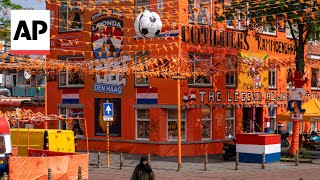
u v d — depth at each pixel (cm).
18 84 4866
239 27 3441
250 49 3519
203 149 3212
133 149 3244
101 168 2642
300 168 2638
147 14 2186
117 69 2858
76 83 3562
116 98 3328
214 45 3284
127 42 3241
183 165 2736
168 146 3130
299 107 2980
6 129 2231
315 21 2784
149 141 3167
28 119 2477
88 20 3422
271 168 2630
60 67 2636
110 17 3322
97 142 3409
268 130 3656
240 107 3456
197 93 3189
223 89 3347
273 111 3744
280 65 3416
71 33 3522
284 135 3569
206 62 3231
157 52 3136
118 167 2675
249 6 2719
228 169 2589
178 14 2902
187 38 3116
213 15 3253
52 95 3675
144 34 2200
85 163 2120
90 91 3459
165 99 3117
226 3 3098
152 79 3155
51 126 3634
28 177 1969
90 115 3456
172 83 3092
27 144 2742
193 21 3150
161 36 3086
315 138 3566
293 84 3216
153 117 3155
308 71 4047
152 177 1608
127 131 3278
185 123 3166
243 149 2877
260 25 3002
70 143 2797
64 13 3538
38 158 1989
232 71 3275
